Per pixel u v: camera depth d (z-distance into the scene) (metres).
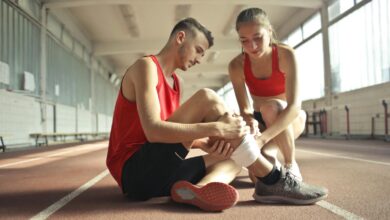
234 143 1.53
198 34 1.62
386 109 7.93
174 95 1.70
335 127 10.74
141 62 1.54
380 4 8.23
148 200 1.82
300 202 1.60
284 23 15.11
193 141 1.55
